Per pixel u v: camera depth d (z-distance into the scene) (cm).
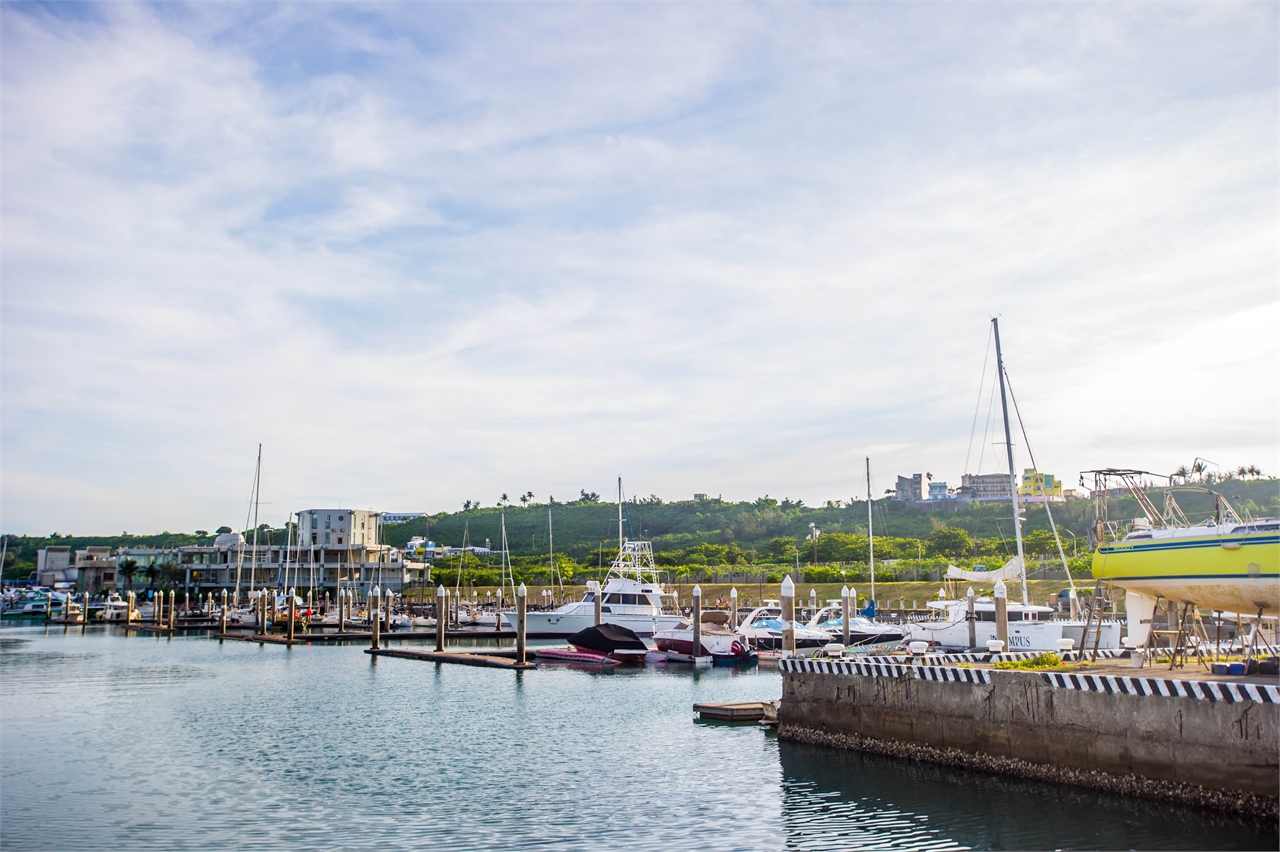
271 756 3391
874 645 6775
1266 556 2641
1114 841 2153
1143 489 3309
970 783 2725
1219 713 2225
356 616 12425
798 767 3062
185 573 16988
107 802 2728
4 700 4916
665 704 4659
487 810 2619
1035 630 6019
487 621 10281
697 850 2245
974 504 17812
